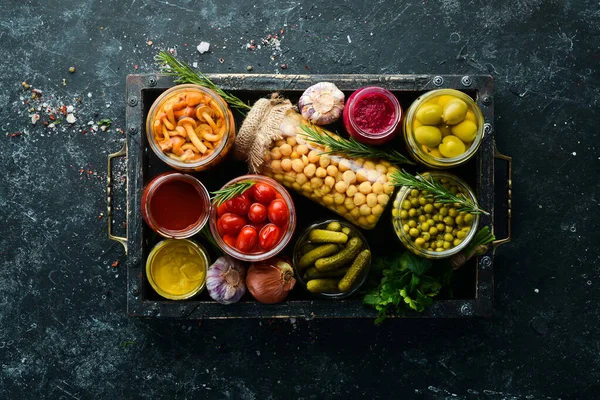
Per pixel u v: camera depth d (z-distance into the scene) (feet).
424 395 3.21
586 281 3.19
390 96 2.76
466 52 3.20
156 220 2.79
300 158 2.78
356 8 3.20
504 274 3.21
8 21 3.21
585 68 3.19
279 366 3.21
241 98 2.99
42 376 3.22
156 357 3.21
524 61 3.20
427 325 3.21
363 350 3.20
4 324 3.21
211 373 3.21
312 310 2.87
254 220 2.74
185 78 2.83
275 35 3.21
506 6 3.20
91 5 3.21
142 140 2.88
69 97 3.21
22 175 3.21
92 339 3.21
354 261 2.78
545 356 3.20
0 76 3.21
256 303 2.88
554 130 3.19
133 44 3.21
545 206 3.19
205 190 2.78
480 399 3.20
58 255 3.21
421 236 2.78
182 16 3.21
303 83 2.89
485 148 2.87
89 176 3.21
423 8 3.21
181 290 2.90
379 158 2.85
